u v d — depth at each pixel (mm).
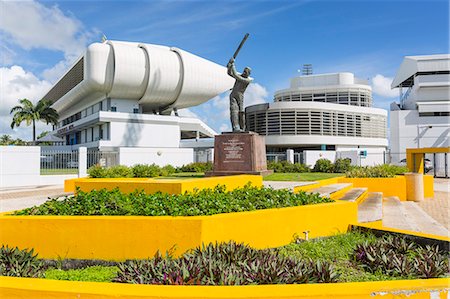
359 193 11695
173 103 50406
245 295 2820
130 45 47188
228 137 14648
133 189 9352
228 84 52062
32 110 48250
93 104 52531
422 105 45781
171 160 30688
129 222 4906
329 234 6043
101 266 4840
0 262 4098
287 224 5594
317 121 44688
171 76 46781
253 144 14422
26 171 21438
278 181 15133
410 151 22609
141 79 45156
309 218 5848
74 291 2891
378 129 51344
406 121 46219
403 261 4078
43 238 5051
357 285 2988
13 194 15719
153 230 4848
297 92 55469
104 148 42281
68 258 4984
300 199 6453
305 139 43938
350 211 6402
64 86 59000
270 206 5918
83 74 47656
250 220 5184
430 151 21547
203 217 4859
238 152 14500
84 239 4984
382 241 4855
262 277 3334
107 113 42844
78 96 50906
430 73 48438
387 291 2941
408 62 50594
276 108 44656
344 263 4551
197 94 49438
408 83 54062
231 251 4039
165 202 5762
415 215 10539
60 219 5035
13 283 3043
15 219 5102
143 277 3432
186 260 3773
